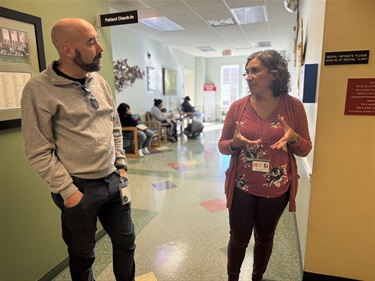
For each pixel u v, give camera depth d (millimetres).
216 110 11203
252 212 1397
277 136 1277
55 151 1182
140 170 4344
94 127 1229
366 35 1346
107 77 2340
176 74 8664
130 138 5301
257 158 1320
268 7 4297
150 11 4434
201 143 6578
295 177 1348
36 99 1103
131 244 1464
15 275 1572
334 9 1371
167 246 2178
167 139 6797
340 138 1491
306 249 1677
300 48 2648
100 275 1836
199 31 6012
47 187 1773
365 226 1544
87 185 1218
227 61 10688
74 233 1243
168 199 3160
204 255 2051
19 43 1505
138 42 6270
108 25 2148
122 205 1396
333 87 1447
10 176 1521
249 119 1328
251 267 1896
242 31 6047
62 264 1914
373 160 1463
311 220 1631
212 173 4141
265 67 1224
